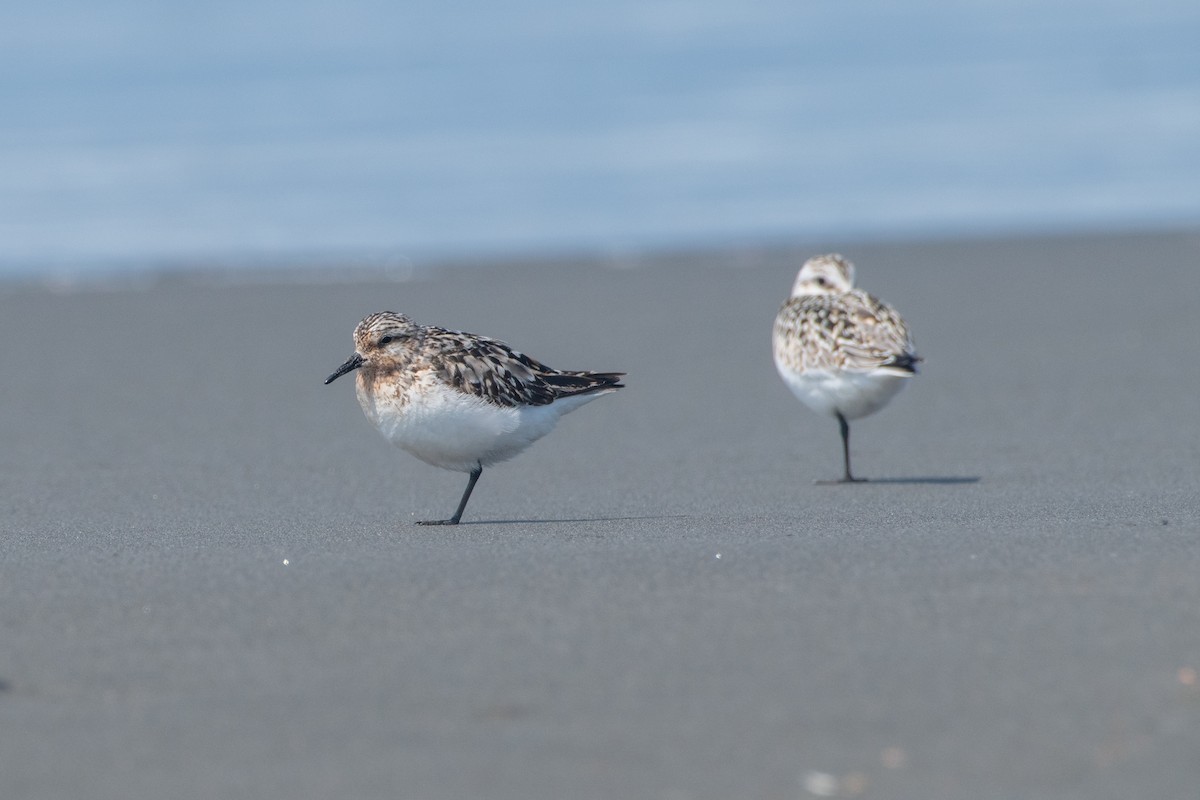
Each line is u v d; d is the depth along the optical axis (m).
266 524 10.38
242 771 5.75
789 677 6.52
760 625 7.20
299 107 37.56
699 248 25.45
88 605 7.82
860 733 5.96
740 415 14.91
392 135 34.75
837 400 12.54
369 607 7.69
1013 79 39.12
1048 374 16.19
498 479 12.29
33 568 8.73
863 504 10.78
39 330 19.84
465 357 10.19
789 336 12.88
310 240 26.45
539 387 10.41
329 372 17.33
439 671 6.71
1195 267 22.06
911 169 31.06
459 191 29.92
